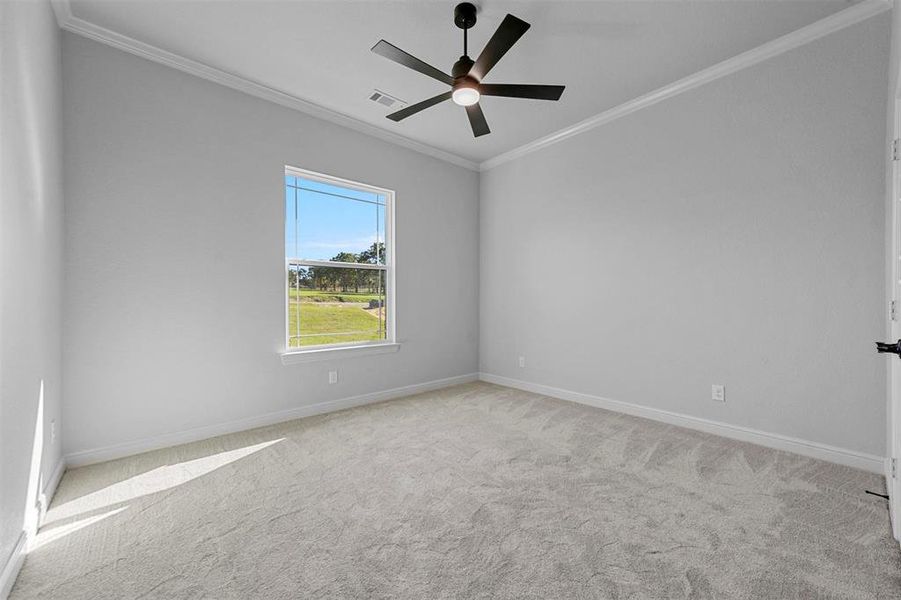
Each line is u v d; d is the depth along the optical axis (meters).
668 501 1.98
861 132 2.30
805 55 2.48
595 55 2.71
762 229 2.68
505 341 4.61
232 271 3.02
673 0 2.21
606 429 3.06
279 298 3.27
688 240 3.06
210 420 2.91
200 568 1.51
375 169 3.91
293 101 3.29
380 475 2.29
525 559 1.55
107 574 1.48
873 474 2.24
